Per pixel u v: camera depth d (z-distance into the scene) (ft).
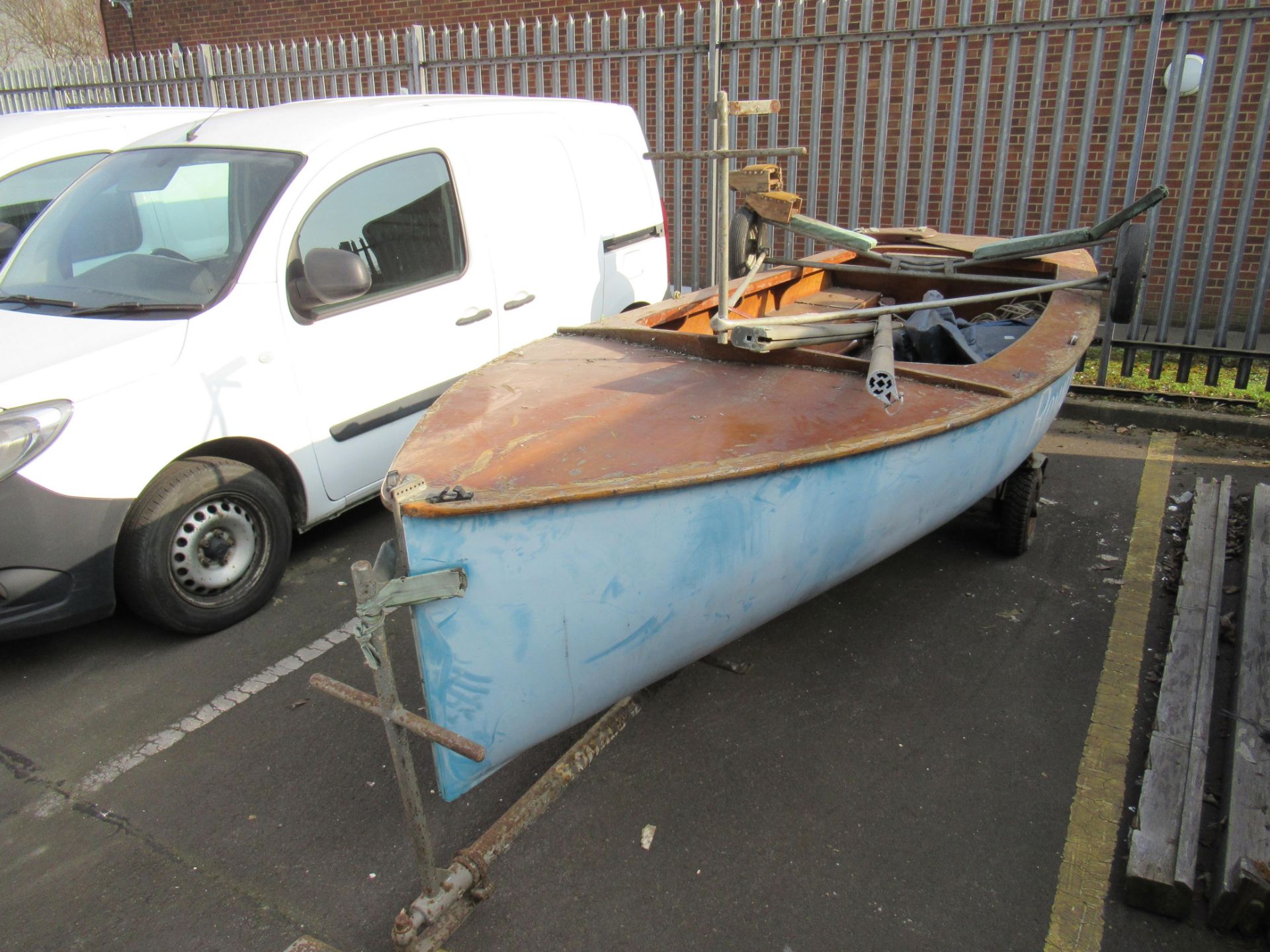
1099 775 9.58
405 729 6.93
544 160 16.71
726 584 8.90
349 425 13.46
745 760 9.91
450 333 14.73
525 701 8.18
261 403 12.27
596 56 26.16
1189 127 24.90
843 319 13.30
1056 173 21.31
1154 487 16.72
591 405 10.04
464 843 8.87
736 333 10.78
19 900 8.30
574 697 8.55
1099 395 21.02
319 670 11.68
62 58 59.62
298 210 12.85
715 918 7.97
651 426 9.45
